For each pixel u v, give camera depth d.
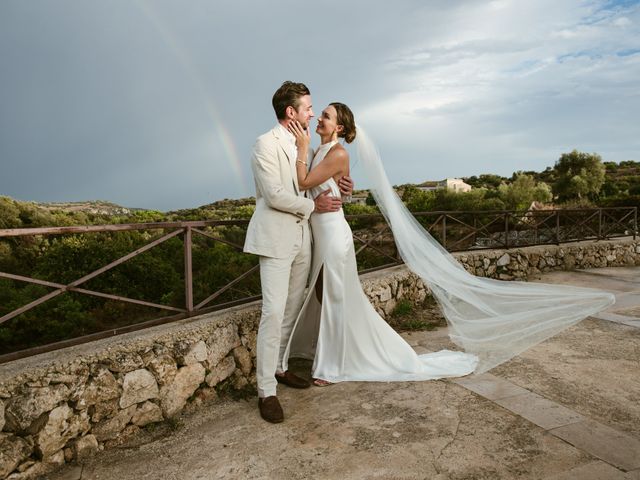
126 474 2.15
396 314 5.06
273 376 2.75
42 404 2.17
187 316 3.11
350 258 3.27
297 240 2.87
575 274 7.86
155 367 2.61
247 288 5.25
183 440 2.46
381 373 3.29
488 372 3.30
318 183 3.02
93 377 2.36
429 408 2.72
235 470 2.14
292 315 3.17
